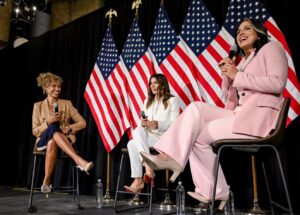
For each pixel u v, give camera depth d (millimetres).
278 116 1264
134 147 2299
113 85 3141
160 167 1301
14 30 5414
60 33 4141
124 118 2988
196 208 2324
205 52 2654
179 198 2240
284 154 2258
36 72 4316
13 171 4328
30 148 3988
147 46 3061
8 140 4469
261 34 1549
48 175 2168
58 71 4020
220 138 1352
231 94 1629
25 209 2229
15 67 4668
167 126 2312
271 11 2492
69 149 2145
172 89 2738
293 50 2354
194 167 1436
